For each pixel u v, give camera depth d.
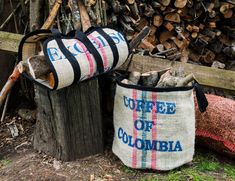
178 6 3.33
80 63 2.45
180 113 2.56
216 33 3.66
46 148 2.83
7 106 3.35
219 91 3.44
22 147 2.98
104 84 3.08
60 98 2.64
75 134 2.74
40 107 2.77
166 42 3.48
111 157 2.82
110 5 3.10
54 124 2.73
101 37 2.59
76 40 2.52
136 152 2.62
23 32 3.42
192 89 2.59
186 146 2.63
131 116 2.60
